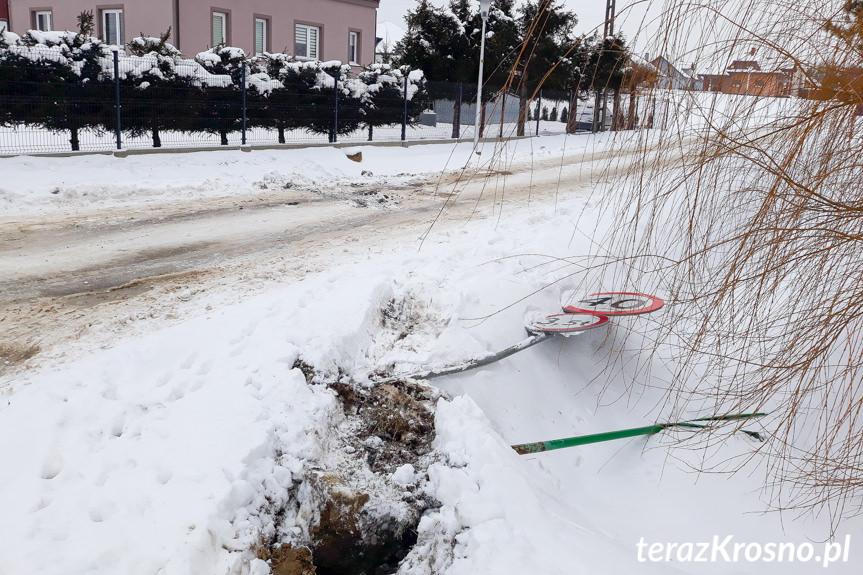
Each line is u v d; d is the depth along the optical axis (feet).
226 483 10.72
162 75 42.04
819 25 11.94
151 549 9.37
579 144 67.46
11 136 35.45
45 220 26.71
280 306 17.29
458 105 66.59
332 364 14.82
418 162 50.03
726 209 13.67
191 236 25.54
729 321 13.85
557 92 67.05
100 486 10.54
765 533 13.85
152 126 41.91
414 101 61.00
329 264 21.97
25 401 12.35
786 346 12.32
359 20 83.66
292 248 24.12
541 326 17.89
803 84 11.85
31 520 9.70
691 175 13.23
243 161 42.06
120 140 39.91
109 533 9.60
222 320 16.26
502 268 21.47
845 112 11.25
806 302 12.31
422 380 15.43
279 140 50.06
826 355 11.80
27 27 73.20
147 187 33.09
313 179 39.73
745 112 12.61
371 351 16.25
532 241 24.86
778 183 11.21
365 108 56.54
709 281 13.64
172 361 14.34
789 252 11.44
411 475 12.43
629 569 10.18
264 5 70.90
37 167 34.17
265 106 48.42
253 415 12.39
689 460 15.92
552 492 13.78
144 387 13.30
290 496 11.60
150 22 63.31
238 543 10.06
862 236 10.67
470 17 68.85
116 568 9.08
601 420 17.22
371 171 44.47
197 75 44.06
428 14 67.87
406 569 11.00
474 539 10.64
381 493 11.87
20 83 35.14
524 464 13.69
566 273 21.54
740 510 14.52
